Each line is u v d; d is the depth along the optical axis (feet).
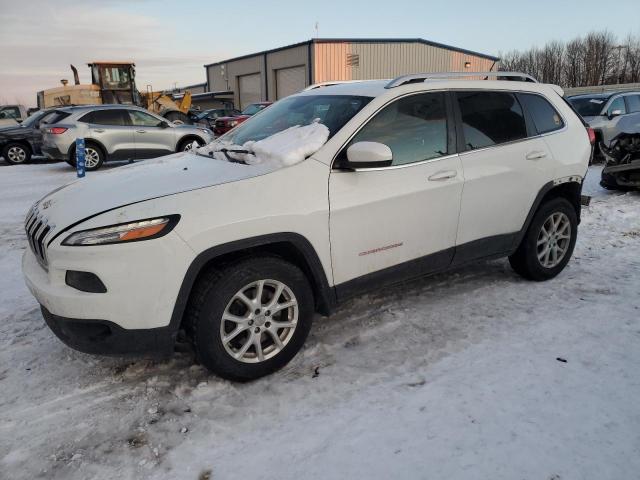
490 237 12.91
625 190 27.63
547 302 13.07
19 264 17.04
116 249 8.34
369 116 10.86
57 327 9.16
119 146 42.32
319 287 10.33
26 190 33.22
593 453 7.67
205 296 9.04
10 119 68.90
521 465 7.45
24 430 8.47
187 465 7.66
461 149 12.10
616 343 10.90
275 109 13.56
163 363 10.50
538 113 13.94
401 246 11.27
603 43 192.24
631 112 38.58
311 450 7.89
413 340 11.23
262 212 9.29
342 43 107.04
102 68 66.69
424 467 7.47
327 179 10.08
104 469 7.62
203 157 11.93
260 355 9.74
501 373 9.84
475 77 13.55
